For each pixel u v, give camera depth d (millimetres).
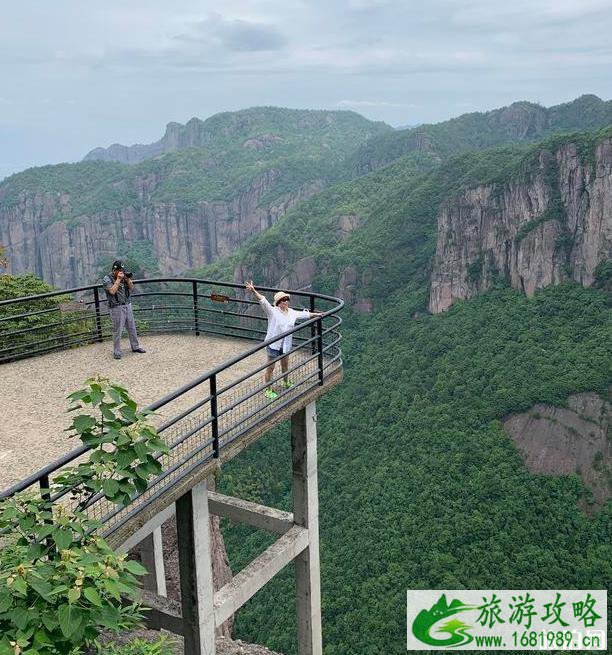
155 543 16734
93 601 4102
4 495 5184
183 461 7828
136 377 11742
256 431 9250
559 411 85562
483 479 78750
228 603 10234
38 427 9727
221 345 13664
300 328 9789
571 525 70312
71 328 18953
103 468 5352
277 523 12789
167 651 6637
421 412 98750
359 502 83625
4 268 25438
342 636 58406
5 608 4020
